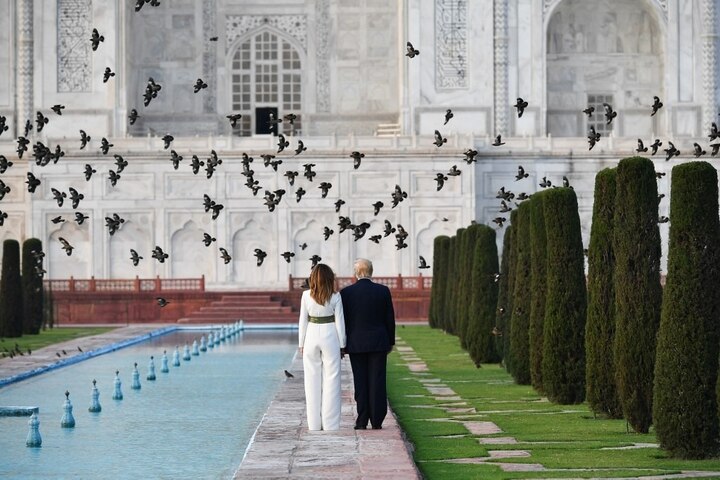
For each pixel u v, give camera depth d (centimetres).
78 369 9181
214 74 18375
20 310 12156
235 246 15738
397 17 18325
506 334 8269
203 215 15712
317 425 5372
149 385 8169
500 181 16212
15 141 16500
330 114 18425
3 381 8056
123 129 17262
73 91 17275
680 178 5097
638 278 5550
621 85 18438
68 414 6288
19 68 17288
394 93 18462
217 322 14562
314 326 5372
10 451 5556
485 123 17338
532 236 7150
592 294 6103
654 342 5512
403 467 4475
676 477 4525
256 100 18412
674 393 5003
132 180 15738
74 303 14862
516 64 17450
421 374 8462
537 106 17400
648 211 5559
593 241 6112
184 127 18288
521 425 5869
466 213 15812
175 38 18325
